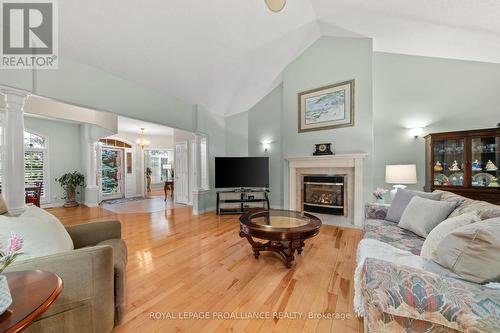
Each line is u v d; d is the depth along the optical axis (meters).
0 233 1.11
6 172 2.15
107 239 1.82
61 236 1.34
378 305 0.93
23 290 0.82
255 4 2.79
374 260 1.08
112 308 1.31
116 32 2.44
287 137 4.66
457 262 1.00
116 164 7.96
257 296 1.78
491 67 3.43
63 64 2.49
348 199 3.93
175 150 6.59
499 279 0.91
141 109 3.44
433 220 1.90
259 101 5.55
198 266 2.31
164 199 7.29
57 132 5.92
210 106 4.82
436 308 0.84
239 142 5.66
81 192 6.26
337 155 3.88
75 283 1.14
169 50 2.93
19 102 2.20
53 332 1.08
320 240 3.10
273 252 2.67
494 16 1.94
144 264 2.36
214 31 2.93
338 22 3.44
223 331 1.40
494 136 3.17
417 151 3.87
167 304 1.68
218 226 3.83
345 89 3.96
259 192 5.04
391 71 4.00
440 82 3.71
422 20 2.49
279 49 3.95
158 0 2.31
